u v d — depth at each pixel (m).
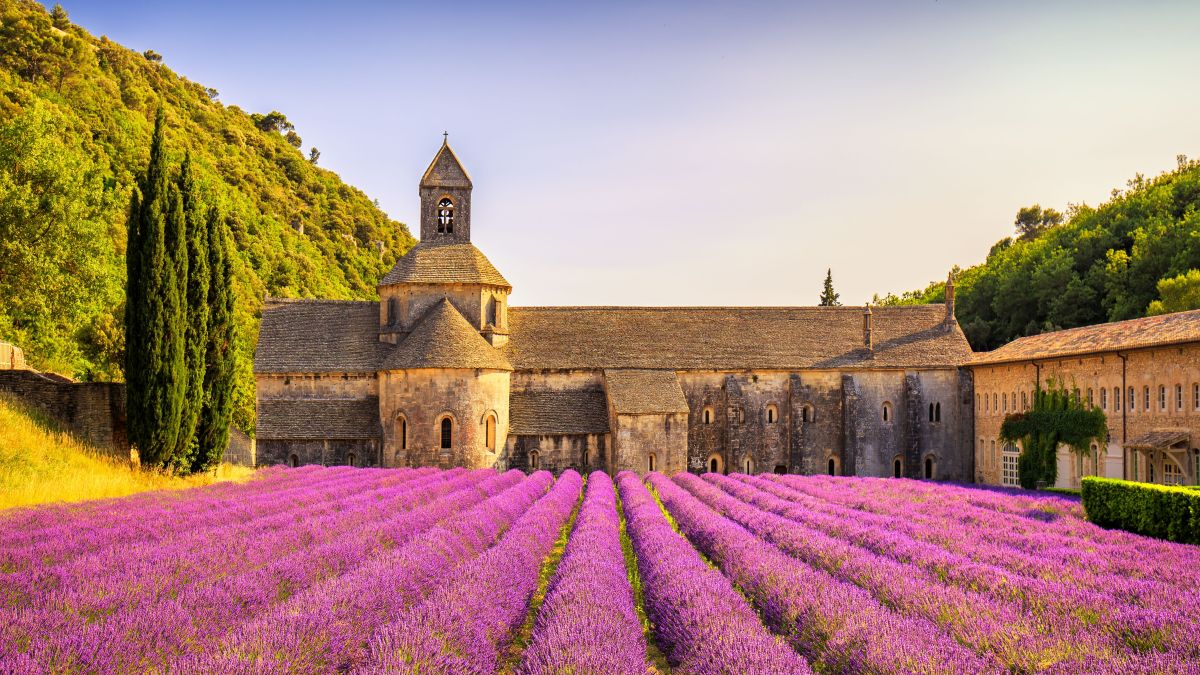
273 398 56.41
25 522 22.06
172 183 39.00
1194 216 79.94
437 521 27.44
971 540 24.84
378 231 171.00
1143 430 43.34
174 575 16.94
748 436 61.16
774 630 16.55
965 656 12.14
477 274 59.19
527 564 20.39
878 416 62.41
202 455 40.78
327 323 60.28
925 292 129.38
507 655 15.84
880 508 34.09
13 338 52.16
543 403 58.53
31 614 12.91
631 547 28.78
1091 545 23.75
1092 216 103.44
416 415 52.50
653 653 16.78
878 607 15.41
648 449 55.56
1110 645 13.16
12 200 47.00
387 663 11.69
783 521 27.83
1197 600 15.61
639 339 62.53
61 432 35.53
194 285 38.31
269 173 153.88
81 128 95.81
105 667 11.26
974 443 62.28
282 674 11.05
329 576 18.33
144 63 149.88
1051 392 51.94
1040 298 86.38
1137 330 46.59
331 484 37.97
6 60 105.88
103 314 65.69
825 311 67.31
